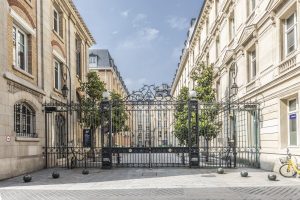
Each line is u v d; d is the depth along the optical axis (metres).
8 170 13.59
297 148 13.45
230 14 23.88
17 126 15.20
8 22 14.26
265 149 16.53
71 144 21.39
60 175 14.74
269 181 12.38
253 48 19.22
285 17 14.95
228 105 19.59
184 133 22.89
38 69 17.83
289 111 14.81
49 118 18.86
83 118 22.88
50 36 19.89
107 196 9.48
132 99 18.31
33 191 10.46
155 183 12.08
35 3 17.78
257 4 17.91
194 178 13.42
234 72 22.81
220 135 24.56
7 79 13.69
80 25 27.56
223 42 25.91
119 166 18.25
